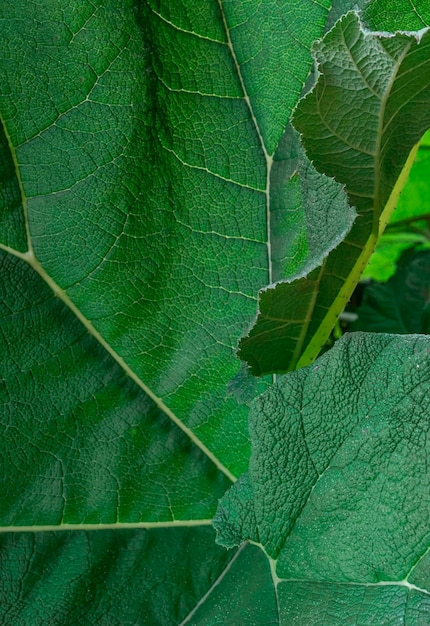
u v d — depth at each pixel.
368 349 0.74
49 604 0.81
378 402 0.73
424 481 0.71
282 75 0.84
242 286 0.85
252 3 0.83
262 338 0.78
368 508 0.73
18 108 0.81
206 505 0.85
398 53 0.71
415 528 0.71
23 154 0.81
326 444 0.74
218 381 0.86
